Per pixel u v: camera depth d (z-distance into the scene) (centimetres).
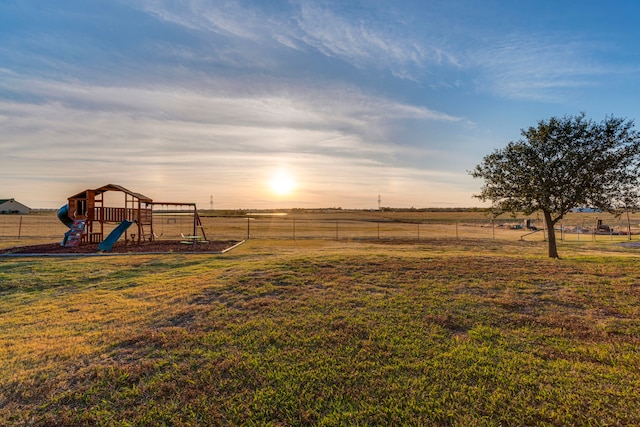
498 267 995
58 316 632
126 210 2242
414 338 493
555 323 545
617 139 1353
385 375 391
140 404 344
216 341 490
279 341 487
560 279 838
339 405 338
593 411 315
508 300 668
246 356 440
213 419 319
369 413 324
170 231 3997
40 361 439
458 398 343
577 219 7100
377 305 649
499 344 468
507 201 1551
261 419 320
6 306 725
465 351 446
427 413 322
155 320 595
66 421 318
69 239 1917
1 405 345
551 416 310
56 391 367
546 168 1417
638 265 1025
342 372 398
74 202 2134
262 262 1160
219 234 3475
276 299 702
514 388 357
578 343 468
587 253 1900
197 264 1259
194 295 752
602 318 566
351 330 523
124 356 451
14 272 1084
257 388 369
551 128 1412
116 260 1351
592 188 1370
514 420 308
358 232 4072
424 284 805
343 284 816
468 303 654
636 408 317
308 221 7594
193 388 370
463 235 3781
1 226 4397
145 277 1015
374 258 1181
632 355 423
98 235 2338
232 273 979
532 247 2400
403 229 4903
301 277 893
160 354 453
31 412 332
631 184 1367
